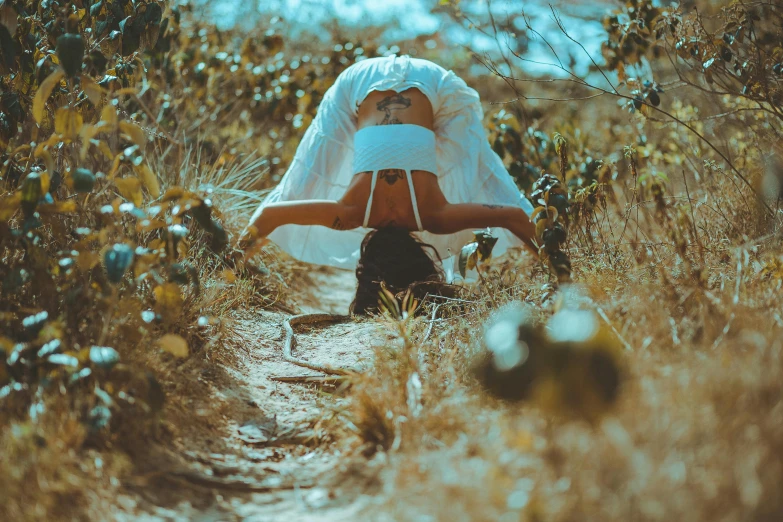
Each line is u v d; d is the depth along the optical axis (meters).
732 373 1.66
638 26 4.03
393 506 1.67
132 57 3.42
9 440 1.73
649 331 2.14
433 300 3.38
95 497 1.72
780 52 3.59
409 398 2.20
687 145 4.36
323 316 3.45
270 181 5.65
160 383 2.29
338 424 2.26
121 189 2.32
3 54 2.82
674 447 1.47
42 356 2.06
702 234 3.30
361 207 3.72
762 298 2.32
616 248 3.13
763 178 3.34
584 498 1.40
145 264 2.28
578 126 5.59
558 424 1.65
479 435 1.85
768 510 1.32
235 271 3.59
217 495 1.90
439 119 3.95
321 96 6.05
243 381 2.66
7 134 2.94
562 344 1.67
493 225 3.70
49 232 2.70
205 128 5.56
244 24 7.05
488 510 1.44
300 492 1.92
